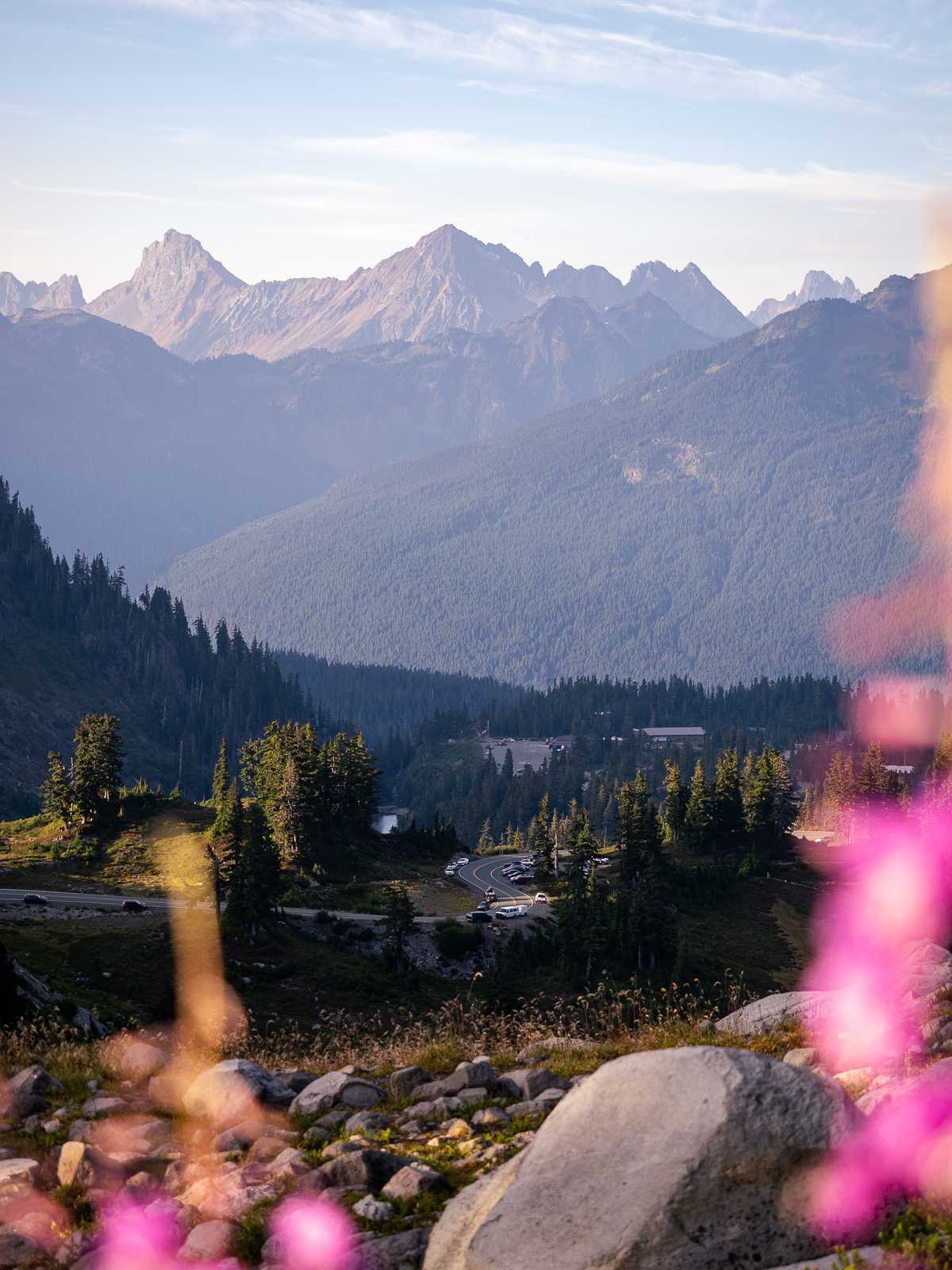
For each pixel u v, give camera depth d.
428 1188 11.74
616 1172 9.77
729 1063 10.18
